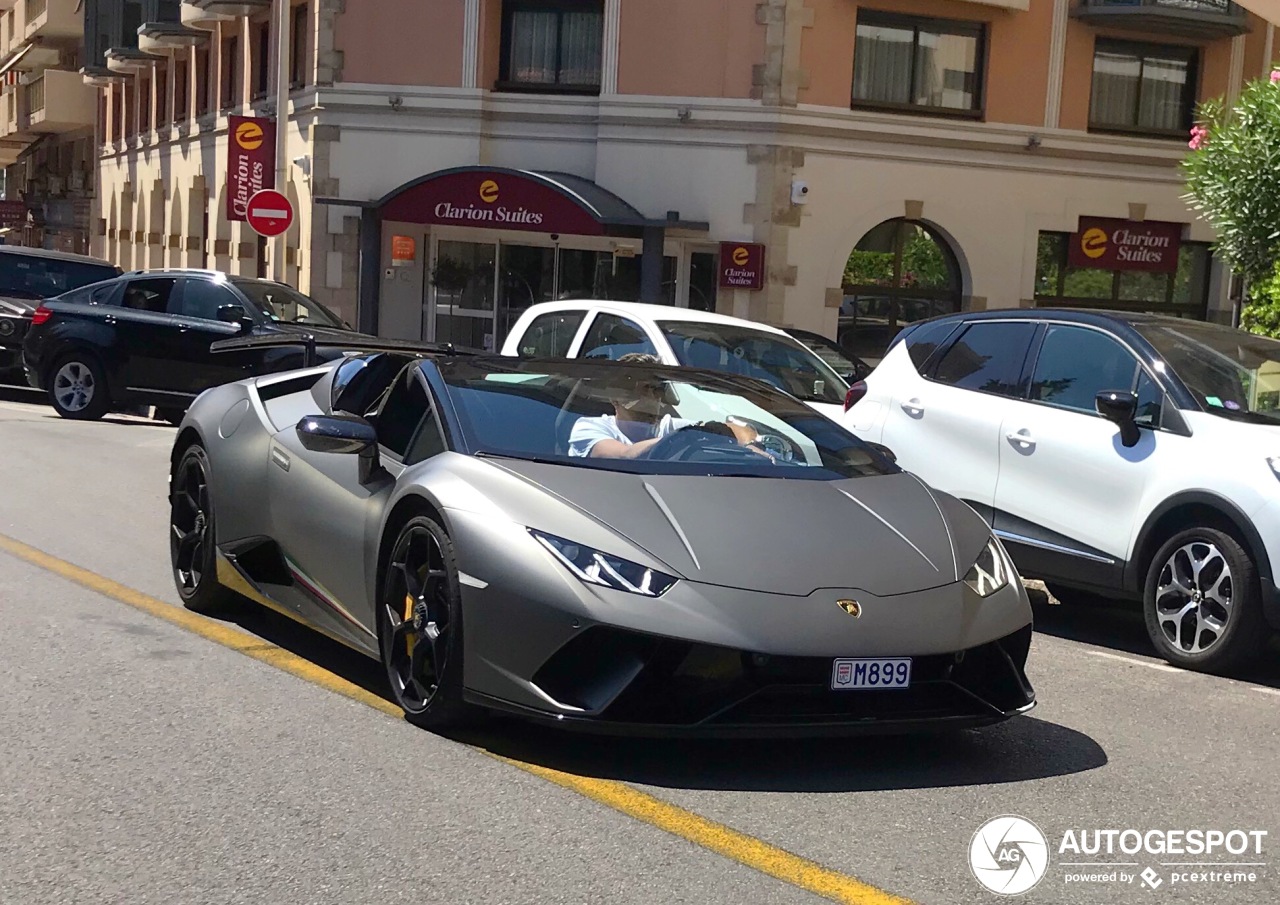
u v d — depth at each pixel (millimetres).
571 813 4367
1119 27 23812
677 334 10086
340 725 5199
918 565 4941
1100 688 6465
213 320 15742
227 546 6668
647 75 22984
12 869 3836
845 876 3955
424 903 3672
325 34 24891
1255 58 24656
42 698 5430
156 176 39125
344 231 25094
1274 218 12250
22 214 55906
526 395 5750
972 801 4664
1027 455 7738
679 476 5219
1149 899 3922
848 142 22781
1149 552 7188
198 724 5172
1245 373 7484
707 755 5016
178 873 3832
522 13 24297
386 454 5793
